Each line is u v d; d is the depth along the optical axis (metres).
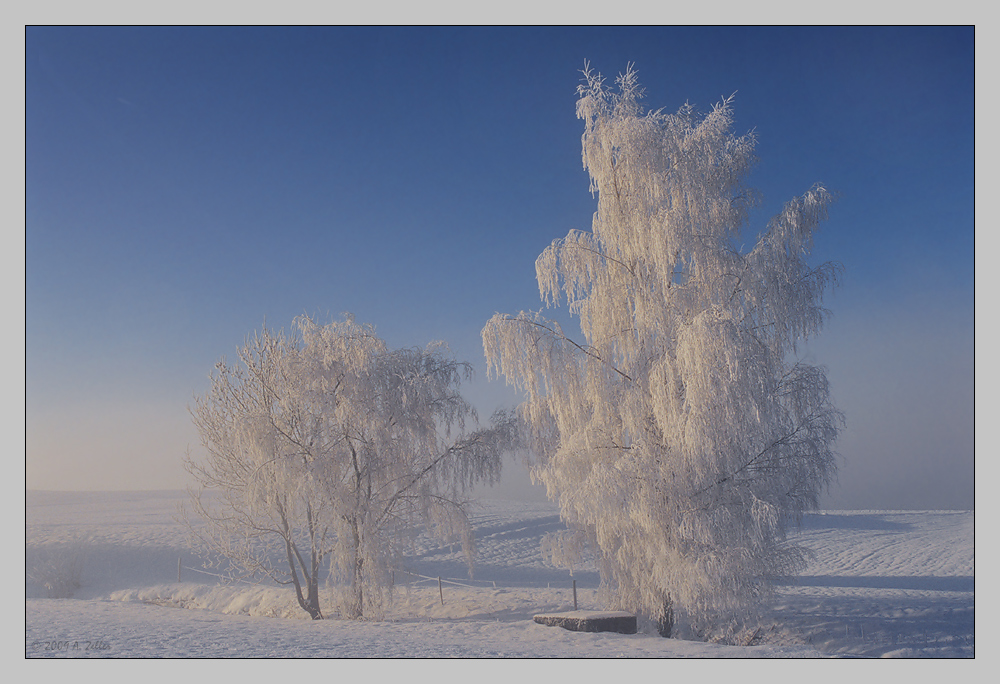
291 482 17.44
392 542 18.22
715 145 15.41
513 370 16.31
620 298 16.34
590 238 17.00
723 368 13.34
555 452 16.45
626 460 14.41
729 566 13.25
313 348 18.22
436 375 19.09
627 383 15.59
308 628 14.20
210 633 12.62
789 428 14.75
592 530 16.48
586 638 13.16
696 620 14.58
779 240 15.12
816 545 38.50
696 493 14.25
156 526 44.06
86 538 37.00
